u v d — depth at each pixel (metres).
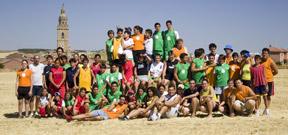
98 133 9.66
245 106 11.59
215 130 9.66
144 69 13.79
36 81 13.20
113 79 12.95
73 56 14.91
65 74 13.16
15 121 12.06
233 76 12.57
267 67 12.29
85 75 13.17
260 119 11.17
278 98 17.70
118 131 9.83
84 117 11.59
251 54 13.30
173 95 11.84
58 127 10.67
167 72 13.57
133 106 11.88
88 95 12.50
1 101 18.12
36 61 13.30
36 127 10.77
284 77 33.28
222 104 11.98
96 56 13.82
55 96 12.76
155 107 11.60
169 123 10.79
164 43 15.08
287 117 11.61
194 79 12.70
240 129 9.71
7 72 55.25
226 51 13.41
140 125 10.60
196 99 11.70
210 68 12.70
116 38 14.25
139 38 14.81
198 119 11.41
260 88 11.99
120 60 13.81
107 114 11.92
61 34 165.00
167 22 15.01
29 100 13.27
